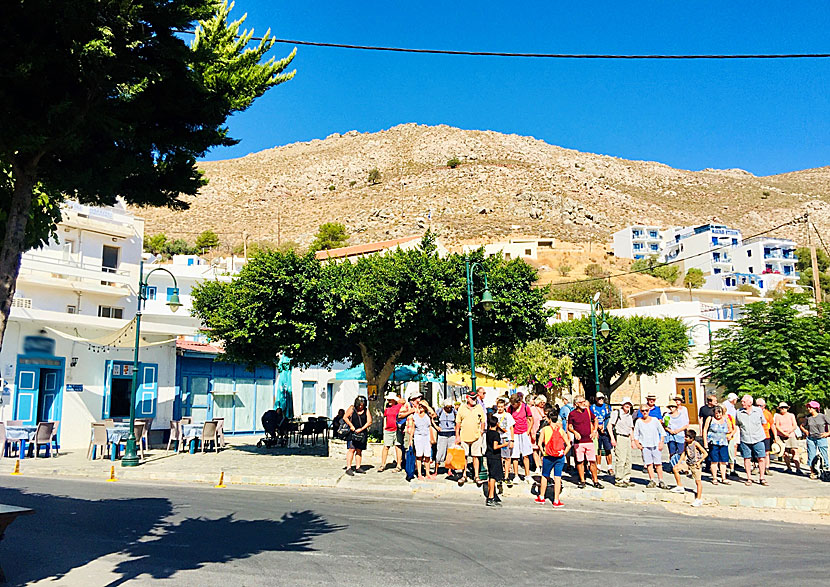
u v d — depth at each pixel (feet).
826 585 21.85
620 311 171.63
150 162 23.22
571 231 363.56
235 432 99.19
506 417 46.06
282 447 74.90
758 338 78.43
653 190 514.27
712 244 325.42
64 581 21.29
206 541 27.71
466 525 32.30
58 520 32.12
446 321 62.18
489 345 69.41
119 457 63.62
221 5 24.72
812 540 29.91
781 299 81.25
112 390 80.64
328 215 386.73
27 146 18.90
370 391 67.62
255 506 37.06
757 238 323.78
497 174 455.63
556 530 31.35
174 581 21.49
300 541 27.89
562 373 119.55
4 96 18.51
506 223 357.61
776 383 74.95
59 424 73.87
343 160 554.87
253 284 59.00
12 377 69.77
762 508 39.29
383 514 35.06
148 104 21.71
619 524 33.32
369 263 67.00
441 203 394.32
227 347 65.31
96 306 111.86
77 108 19.44
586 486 44.60
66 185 22.11
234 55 25.38
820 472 49.37
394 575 22.68
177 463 58.44
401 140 605.73
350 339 64.08
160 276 146.92
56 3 17.58
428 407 48.98
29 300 98.68
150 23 20.53
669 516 36.17
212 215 393.70
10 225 19.90
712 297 239.30
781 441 54.08
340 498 41.01
